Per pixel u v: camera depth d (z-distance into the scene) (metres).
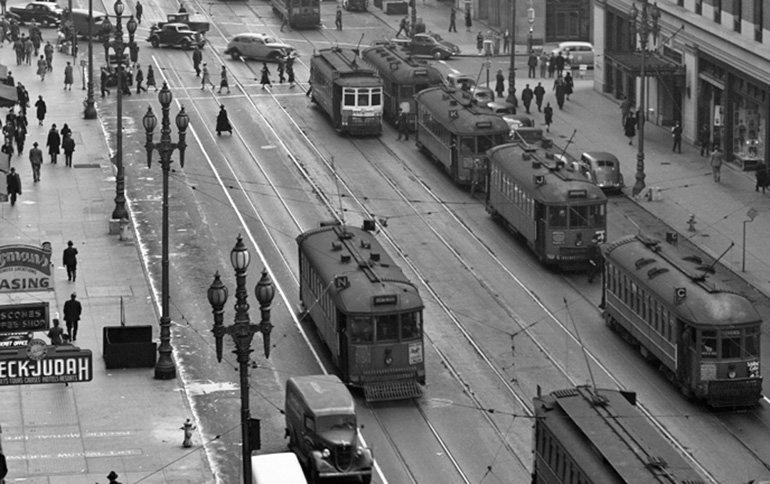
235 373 124.56
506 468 107.06
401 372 119.12
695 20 188.00
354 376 118.81
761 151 177.75
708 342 116.06
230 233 160.00
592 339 130.88
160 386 121.50
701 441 111.31
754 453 109.31
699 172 181.00
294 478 96.44
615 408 98.62
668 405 117.69
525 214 152.00
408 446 110.88
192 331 133.00
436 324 134.38
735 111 182.00
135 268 148.25
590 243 146.88
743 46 174.62
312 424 104.44
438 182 179.25
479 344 129.88
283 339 131.38
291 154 191.50
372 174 182.75
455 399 118.88
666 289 120.75
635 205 169.12
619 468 89.31
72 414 115.69
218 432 113.38
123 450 109.75
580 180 149.00
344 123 198.88
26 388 120.19
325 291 124.44
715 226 161.00
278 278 146.75
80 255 151.25
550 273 148.12
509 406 117.44
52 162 182.88
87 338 130.12
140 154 188.75
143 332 126.62
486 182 165.62
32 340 94.31
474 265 150.12
